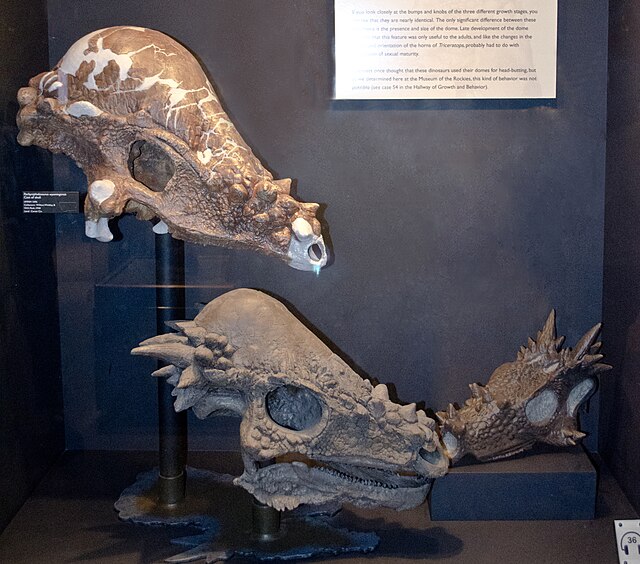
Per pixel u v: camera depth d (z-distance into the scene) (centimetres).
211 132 160
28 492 185
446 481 177
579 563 165
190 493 185
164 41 165
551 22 181
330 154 188
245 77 184
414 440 154
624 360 183
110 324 193
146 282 191
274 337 157
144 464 197
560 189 190
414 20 180
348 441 155
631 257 177
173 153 158
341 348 197
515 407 179
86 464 197
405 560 165
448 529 176
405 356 197
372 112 186
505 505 178
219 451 194
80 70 160
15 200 176
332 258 192
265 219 158
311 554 166
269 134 187
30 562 164
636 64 171
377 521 178
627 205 179
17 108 174
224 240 161
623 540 164
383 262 193
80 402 198
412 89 183
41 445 191
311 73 184
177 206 160
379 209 190
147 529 175
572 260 194
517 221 192
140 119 157
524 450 183
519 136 188
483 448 179
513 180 190
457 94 183
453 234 192
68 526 176
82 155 166
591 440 204
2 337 171
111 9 182
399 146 188
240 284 189
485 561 165
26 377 182
